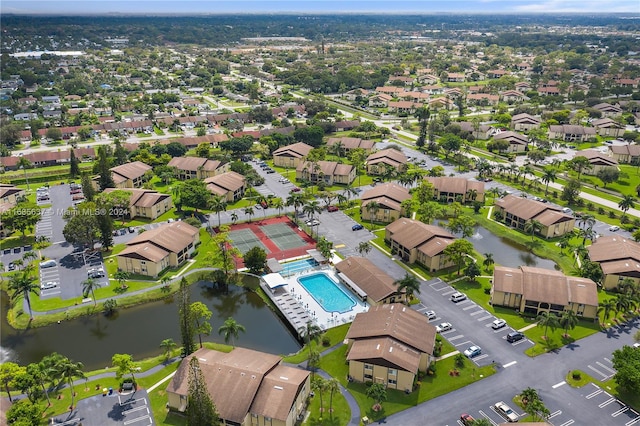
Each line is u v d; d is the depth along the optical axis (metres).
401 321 123.38
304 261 170.25
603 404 106.75
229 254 161.38
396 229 179.62
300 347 130.00
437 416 103.69
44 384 113.19
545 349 124.44
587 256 165.38
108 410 105.50
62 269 164.50
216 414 93.69
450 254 157.00
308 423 102.50
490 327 133.38
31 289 143.62
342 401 108.38
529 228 184.00
